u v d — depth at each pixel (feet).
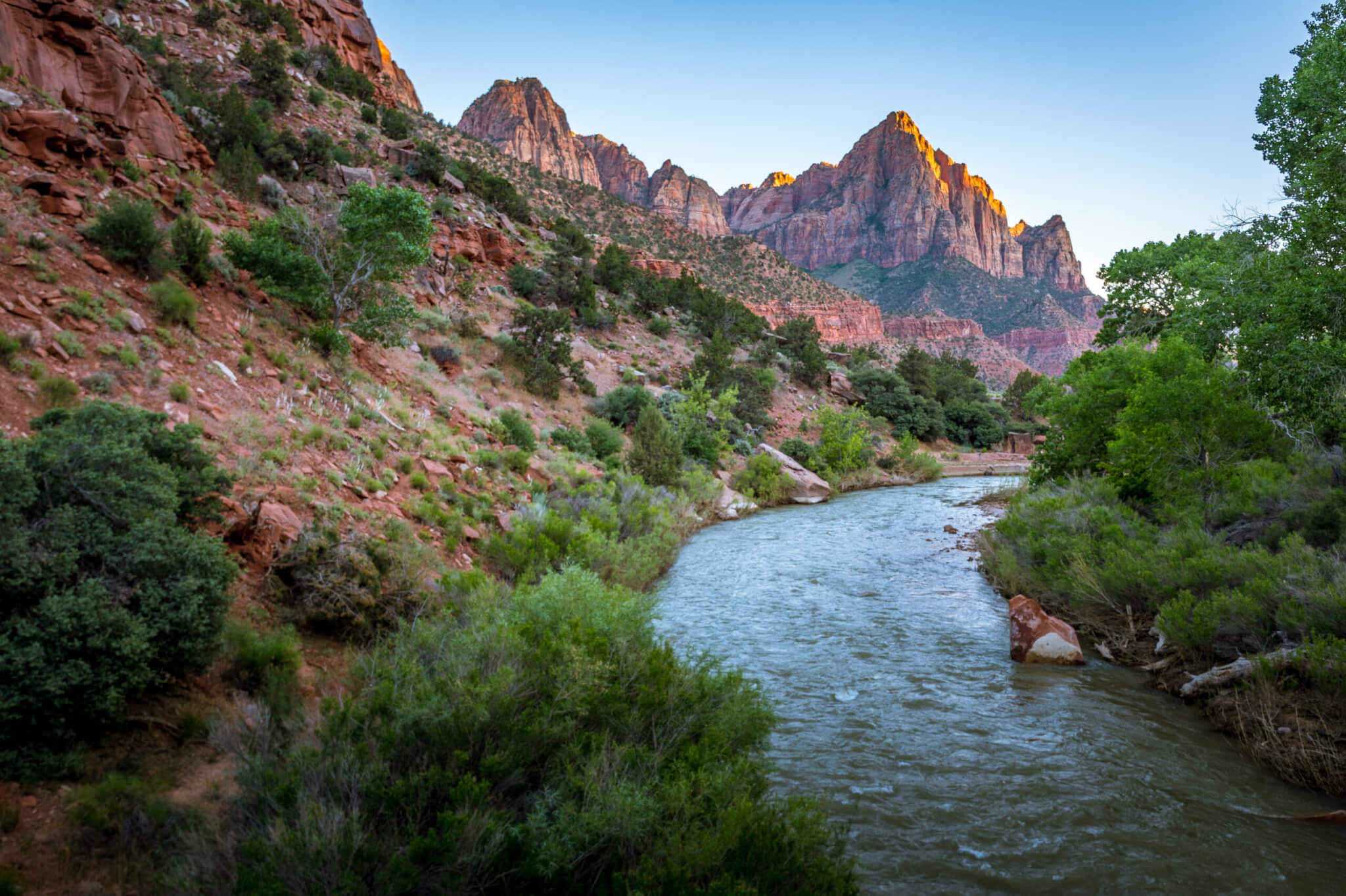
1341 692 21.34
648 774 15.52
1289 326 32.58
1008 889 15.92
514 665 17.90
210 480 23.56
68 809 13.37
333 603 25.07
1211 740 23.90
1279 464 42.57
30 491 16.07
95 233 44.50
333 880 11.34
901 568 57.31
